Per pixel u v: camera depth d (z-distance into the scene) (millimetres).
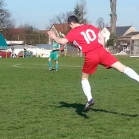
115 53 57500
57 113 7340
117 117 6891
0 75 17484
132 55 53812
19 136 5469
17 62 33219
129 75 6684
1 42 61312
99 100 9117
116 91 11016
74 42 6789
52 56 21156
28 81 14352
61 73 18812
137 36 77438
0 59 41281
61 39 6715
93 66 6828
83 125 6211
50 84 13188
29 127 6055
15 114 7234
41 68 23453
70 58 42719
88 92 7000
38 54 56625
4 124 6289
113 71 20391
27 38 83062
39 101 8992
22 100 9141
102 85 12812
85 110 7199
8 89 11570
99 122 6430
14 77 16266
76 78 15781
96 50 6711
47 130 5840
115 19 53344
